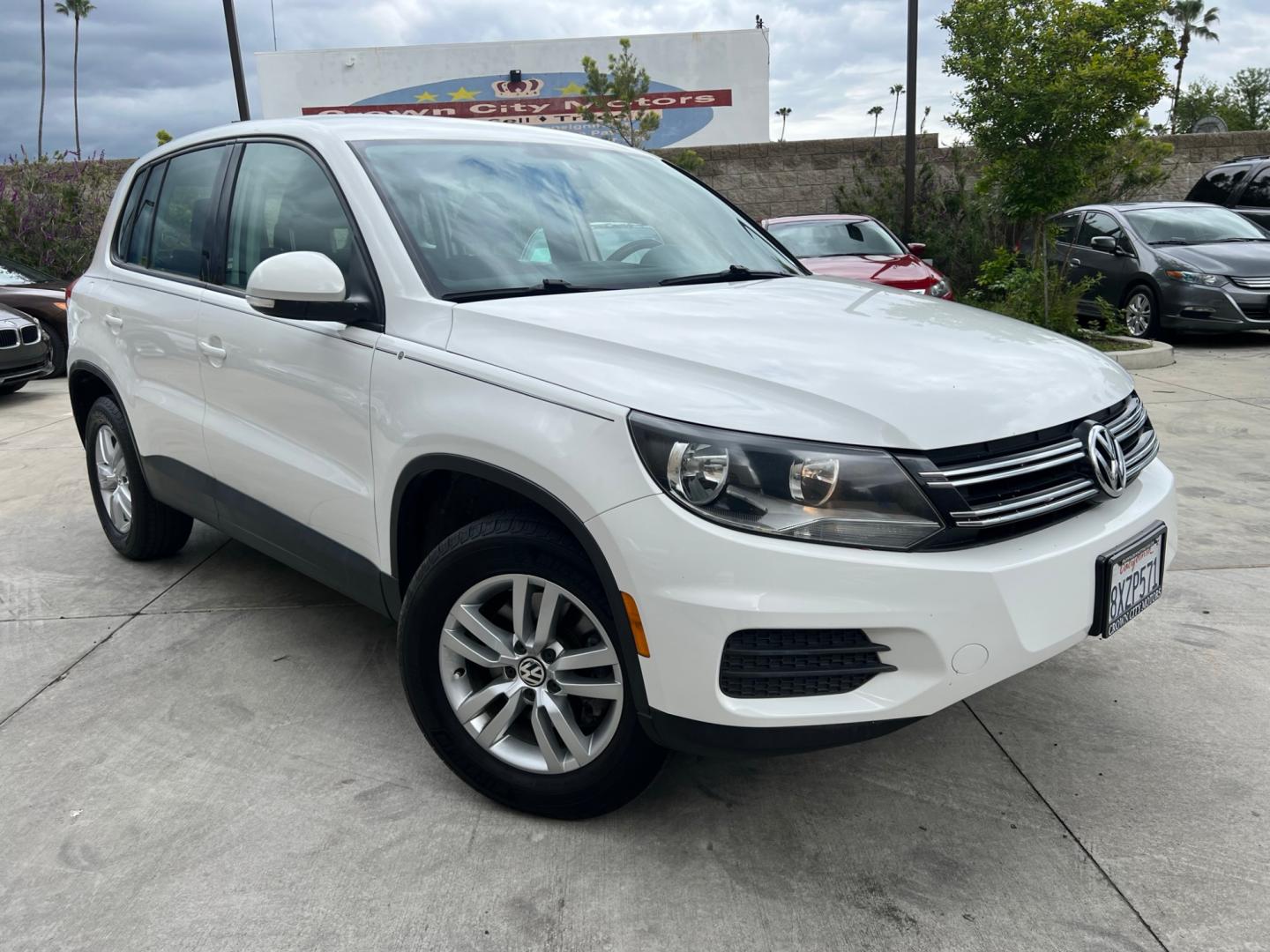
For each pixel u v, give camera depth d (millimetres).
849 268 8938
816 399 2043
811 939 2031
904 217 14695
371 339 2609
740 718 1993
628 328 2334
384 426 2537
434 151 3053
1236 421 6527
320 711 2998
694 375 2115
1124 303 10445
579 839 2365
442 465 2367
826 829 2396
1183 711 2904
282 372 2906
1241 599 3686
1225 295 9484
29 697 3129
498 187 3029
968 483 2033
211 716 2984
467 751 2465
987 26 8812
